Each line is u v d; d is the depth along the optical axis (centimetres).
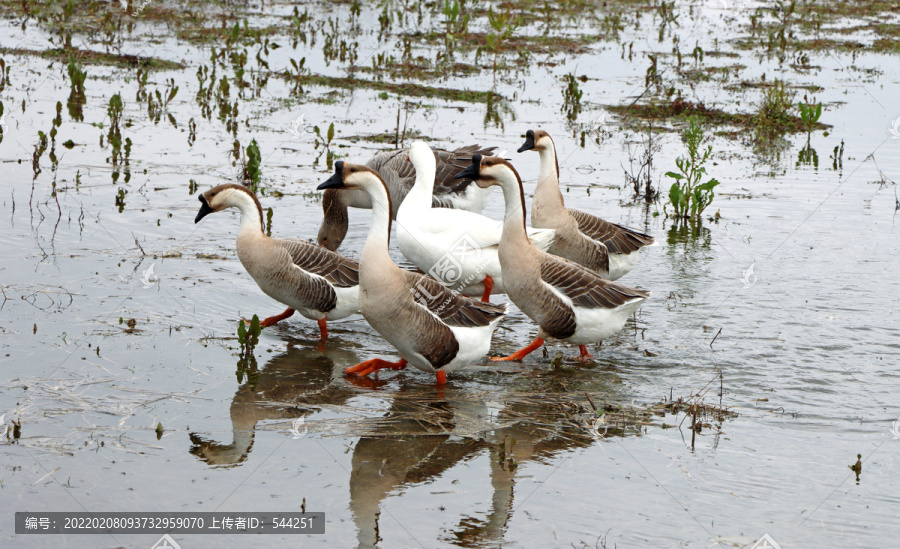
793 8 4169
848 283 1457
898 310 1340
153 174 1859
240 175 1884
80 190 1727
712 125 2502
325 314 1223
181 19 3559
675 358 1173
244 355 1130
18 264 1347
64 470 829
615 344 1225
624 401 1041
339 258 1217
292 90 2647
